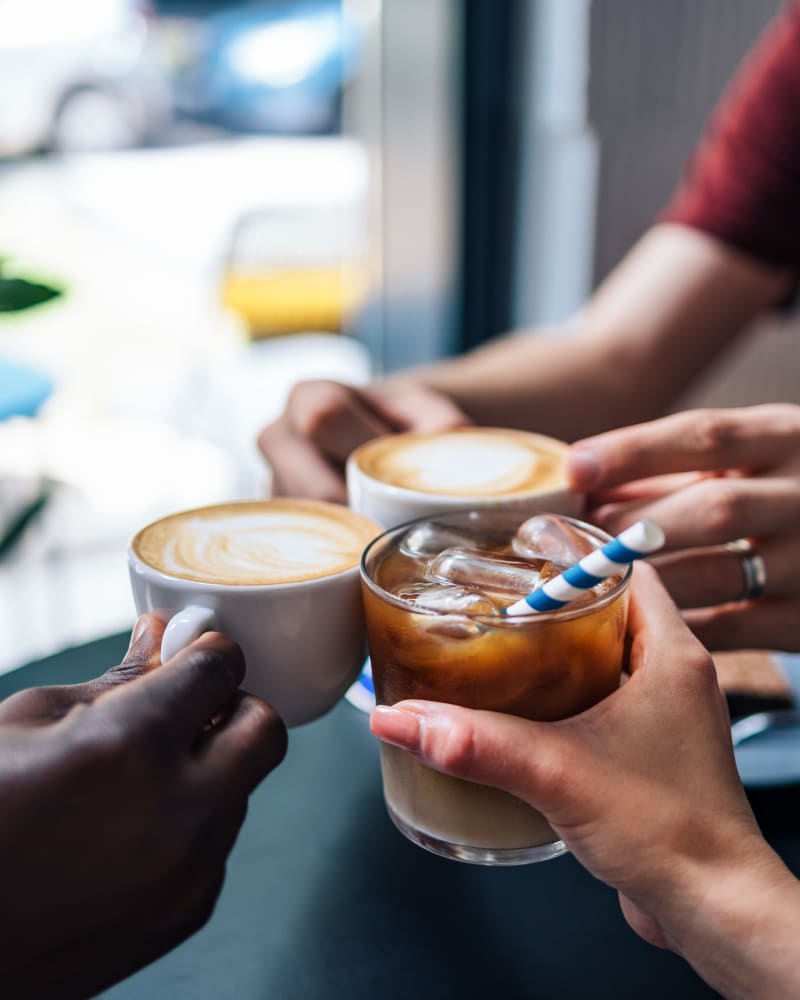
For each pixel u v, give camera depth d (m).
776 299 0.88
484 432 0.62
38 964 0.40
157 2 2.17
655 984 0.45
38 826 0.40
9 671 0.62
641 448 0.55
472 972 0.46
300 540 0.52
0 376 0.98
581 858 0.44
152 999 0.45
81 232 2.15
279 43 2.21
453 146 1.80
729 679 0.59
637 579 0.50
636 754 0.44
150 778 0.41
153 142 2.36
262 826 0.52
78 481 1.65
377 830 0.52
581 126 1.67
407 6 1.71
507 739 0.43
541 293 1.87
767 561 0.56
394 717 0.45
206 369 1.97
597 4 1.58
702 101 1.62
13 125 2.28
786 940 0.42
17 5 2.15
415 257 1.89
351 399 0.67
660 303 0.85
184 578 0.48
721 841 0.43
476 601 0.46
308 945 0.47
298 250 2.12
